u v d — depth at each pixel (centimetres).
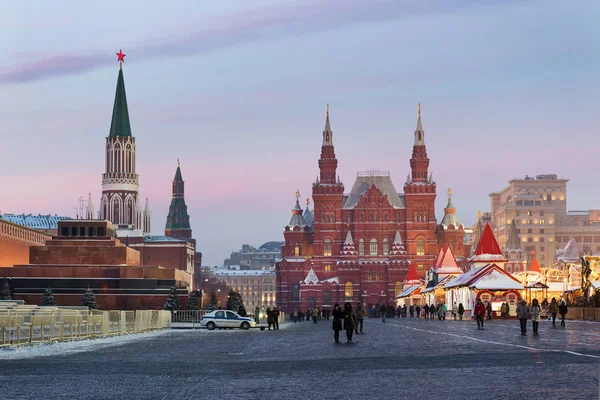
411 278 18812
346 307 5534
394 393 2456
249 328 9731
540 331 6300
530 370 2961
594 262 9625
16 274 13162
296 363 3681
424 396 2366
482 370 3036
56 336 5988
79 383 2880
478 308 7031
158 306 13300
